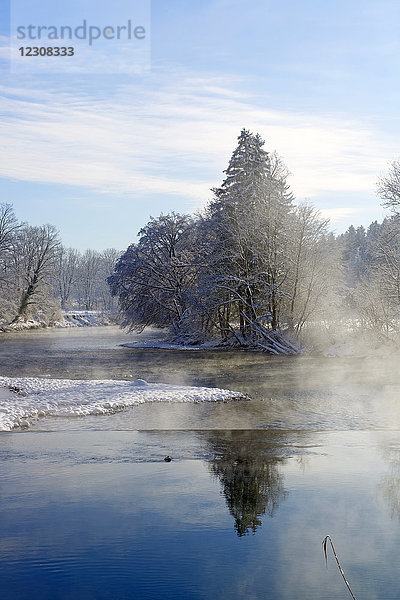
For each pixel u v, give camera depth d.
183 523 9.45
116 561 8.08
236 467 12.74
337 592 7.20
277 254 46.41
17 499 10.53
